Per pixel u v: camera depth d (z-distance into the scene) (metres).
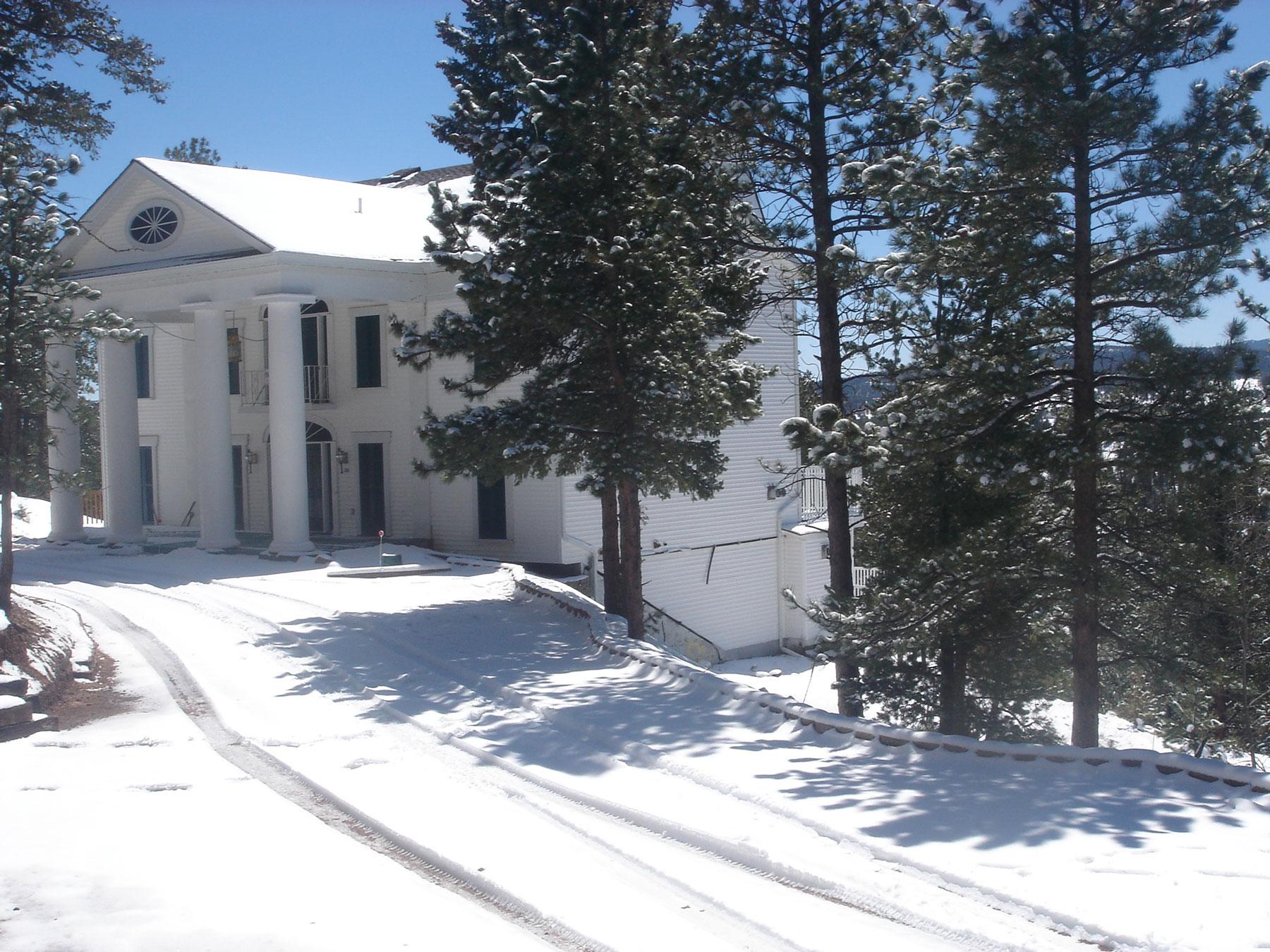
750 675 24.53
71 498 27.05
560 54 14.19
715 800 8.01
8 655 11.84
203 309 24.36
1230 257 10.68
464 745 9.79
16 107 18.86
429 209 29.44
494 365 15.29
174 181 25.05
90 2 21.52
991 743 8.94
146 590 19.56
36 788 8.02
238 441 29.62
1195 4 10.74
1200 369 10.37
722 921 5.84
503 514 24.36
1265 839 6.78
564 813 7.79
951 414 11.23
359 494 27.03
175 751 9.54
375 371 26.66
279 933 5.32
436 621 16.14
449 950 5.22
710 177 14.44
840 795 7.96
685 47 14.09
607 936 5.59
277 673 13.11
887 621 12.61
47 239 14.48
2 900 5.71
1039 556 11.73
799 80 14.23
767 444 27.92
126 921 5.43
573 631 15.48
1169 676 11.98
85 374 27.12
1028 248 10.86
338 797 8.15
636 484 14.60
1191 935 5.32
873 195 12.82
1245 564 12.55
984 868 6.34
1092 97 10.48
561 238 13.87
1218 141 10.53
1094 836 6.89
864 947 5.45
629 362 14.73
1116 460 10.91
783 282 15.67
